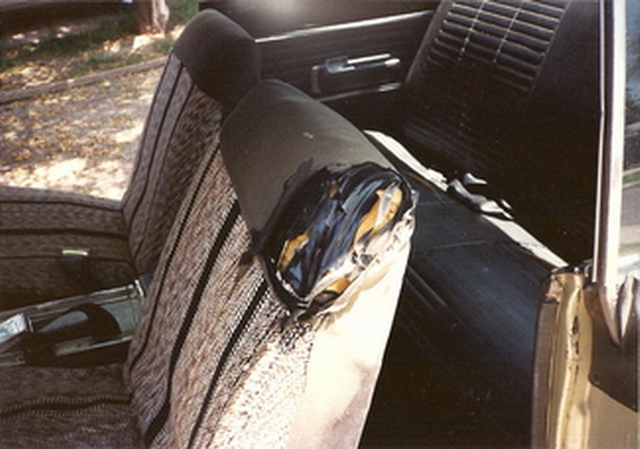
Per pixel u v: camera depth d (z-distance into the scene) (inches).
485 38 81.3
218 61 55.7
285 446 36.4
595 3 69.4
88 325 60.9
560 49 72.5
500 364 59.9
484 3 82.7
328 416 36.2
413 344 62.4
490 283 68.3
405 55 91.4
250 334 34.9
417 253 72.4
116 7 165.8
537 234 77.8
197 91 62.3
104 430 50.2
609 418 36.1
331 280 31.1
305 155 33.5
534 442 39.1
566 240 75.0
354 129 36.6
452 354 61.1
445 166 89.0
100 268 71.6
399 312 65.4
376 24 87.1
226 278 39.4
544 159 75.0
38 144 132.9
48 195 78.4
